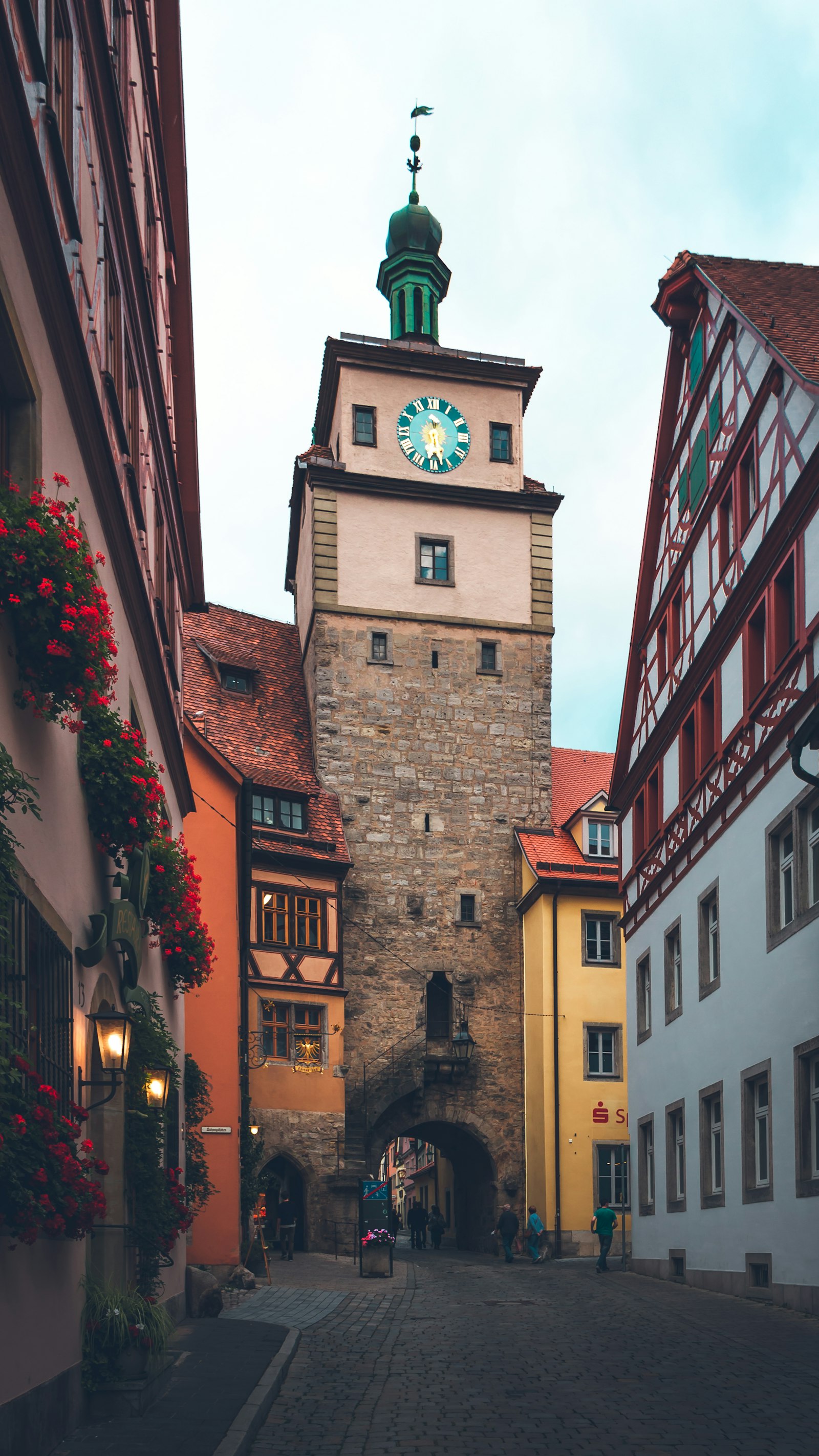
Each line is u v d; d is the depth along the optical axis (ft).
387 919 117.19
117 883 36.29
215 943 74.64
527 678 126.41
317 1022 107.14
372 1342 44.62
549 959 113.09
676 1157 73.31
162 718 53.42
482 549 128.16
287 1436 28.63
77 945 30.07
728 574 65.31
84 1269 30.14
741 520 63.62
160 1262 39.99
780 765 56.49
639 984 82.79
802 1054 52.75
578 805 124.57
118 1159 34.27
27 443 26.16
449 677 124.57
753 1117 59.82
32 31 25.46
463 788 122.42
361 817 119.03
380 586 124.47
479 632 126.21
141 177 50.11
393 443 127.13
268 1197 100.27
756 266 72.59
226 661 124.98
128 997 37.42
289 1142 102.27
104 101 37.01
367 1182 78.33
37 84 26.76
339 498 125.18
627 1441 27.71
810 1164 52.31
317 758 120.26
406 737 122.11
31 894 24.68
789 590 57.88
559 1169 108.99
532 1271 85.97
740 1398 32.68
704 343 71.77
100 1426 28.04
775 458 58.54
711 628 67.72
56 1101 24.04
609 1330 47.37
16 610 23.48
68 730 28.94
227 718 120.67
